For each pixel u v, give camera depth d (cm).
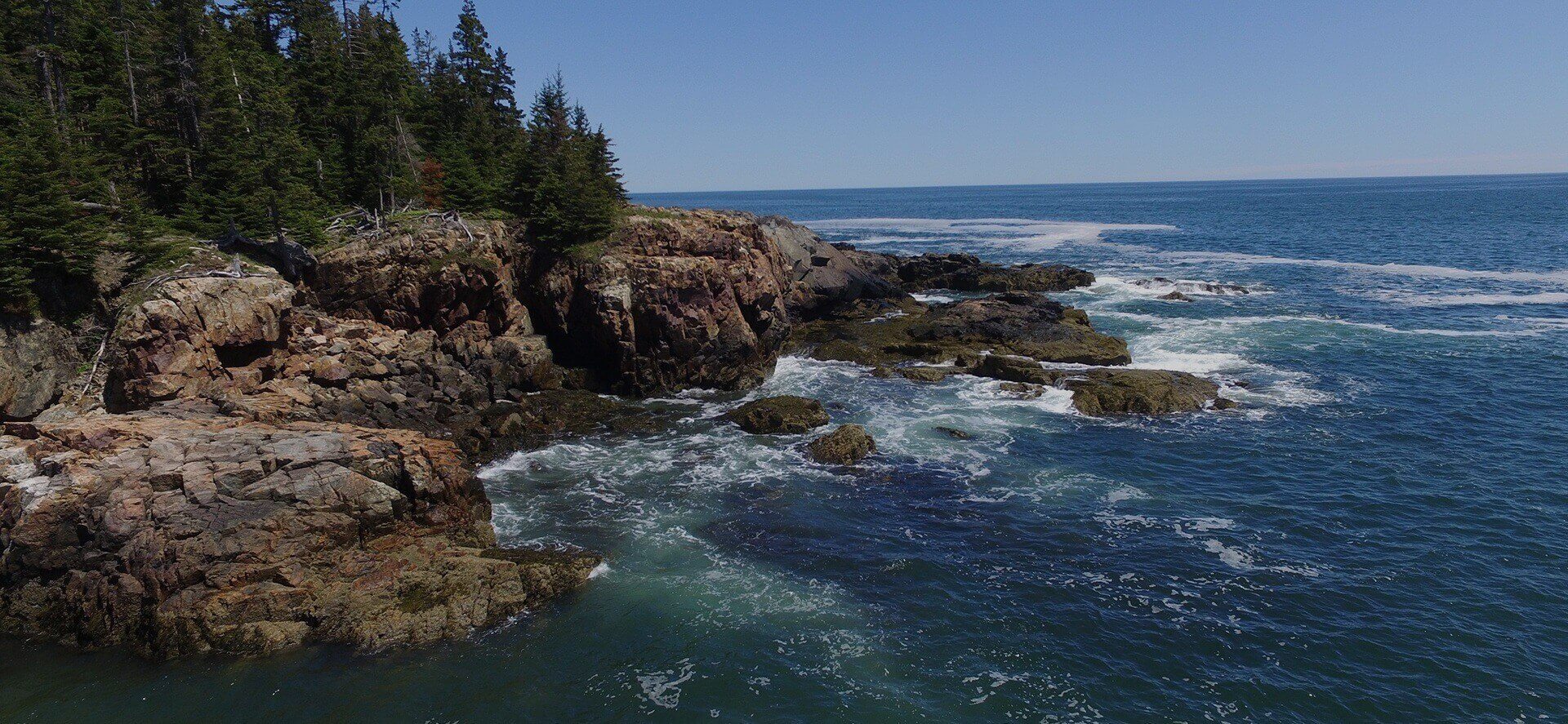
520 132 5728
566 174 4300
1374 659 1972
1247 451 3297
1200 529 2633
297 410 3059
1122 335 5419
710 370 4234
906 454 3266
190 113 3994
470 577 2139
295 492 2152
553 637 2034
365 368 3425
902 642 2038
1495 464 3120
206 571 1994
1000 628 2095
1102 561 2430
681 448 3319
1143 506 2800
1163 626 2102
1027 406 3884
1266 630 2084
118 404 2955
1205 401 3884
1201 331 5488
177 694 1811
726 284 4328
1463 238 11212
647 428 3544
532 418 3522
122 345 2933
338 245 3878
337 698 1806
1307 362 4638
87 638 1983
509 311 4119
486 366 3803
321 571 2098
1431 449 3288
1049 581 2316
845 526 2645
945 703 1816
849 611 2167
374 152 4491
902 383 4325
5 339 2767
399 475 2344
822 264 6100
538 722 1752
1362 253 9912
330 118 4638
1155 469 3127
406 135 4900
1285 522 2677
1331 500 2838
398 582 2109
